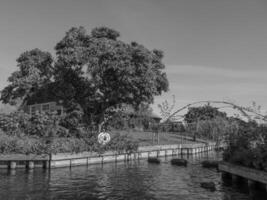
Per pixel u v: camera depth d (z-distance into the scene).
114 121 44.25
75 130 37.12
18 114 34.47
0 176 23.36
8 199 17.12
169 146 43.66
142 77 36.44
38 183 21.25
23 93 40.12
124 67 35.34
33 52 40.06
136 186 21.27
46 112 36.84
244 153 22.55
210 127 58.22
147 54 36.88
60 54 37.53
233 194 19.34
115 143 34.94
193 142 52.62
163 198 18.19
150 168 29.83
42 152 27.94
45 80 39.81
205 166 31.19
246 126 24.92
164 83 40.34
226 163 23.92
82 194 18.66
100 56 36.50
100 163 32.59
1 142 27.67
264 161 20.56
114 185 21.42
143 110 54.22
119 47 37.03
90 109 40.84
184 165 32.41
